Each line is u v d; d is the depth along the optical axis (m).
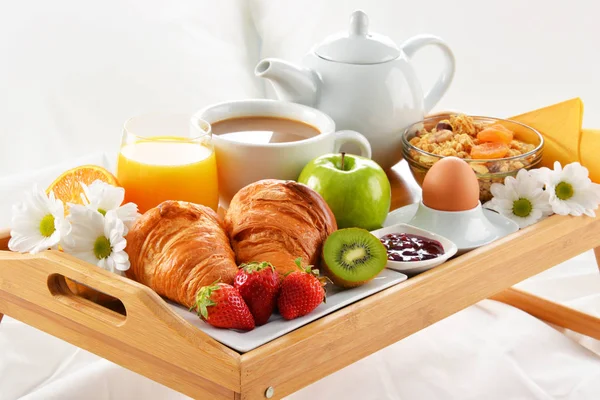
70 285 1.26
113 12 1.99
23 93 1.95
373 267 1.22
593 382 1.53
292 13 2.12
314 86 1.43
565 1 1.94
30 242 1.24
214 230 1.23
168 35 2.05
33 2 1.94
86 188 1.25
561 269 1.79
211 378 1.15
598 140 1.43
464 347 1.59
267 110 1.42
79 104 1.98
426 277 1.25
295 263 1.21
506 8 1.98
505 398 1.52
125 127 1.33
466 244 1.31
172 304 1.22
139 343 1.19
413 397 1.53
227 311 1.16
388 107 1.43
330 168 1.31
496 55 2.02
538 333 1.60
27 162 1.94
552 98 2.00
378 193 1.31
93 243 1.24
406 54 1.47
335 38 1.45
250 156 1.34
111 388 1.50
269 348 1.15
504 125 1.46
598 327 1.62
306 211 1.25
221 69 2.09
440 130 1.45
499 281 1.31
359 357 1.21
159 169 1.30
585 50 1.95
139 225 1.23
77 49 1.97
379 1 2.08
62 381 1.49
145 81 2.02
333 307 1.20
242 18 2.14
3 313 1.28
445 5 2.04
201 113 1.38
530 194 1.37
